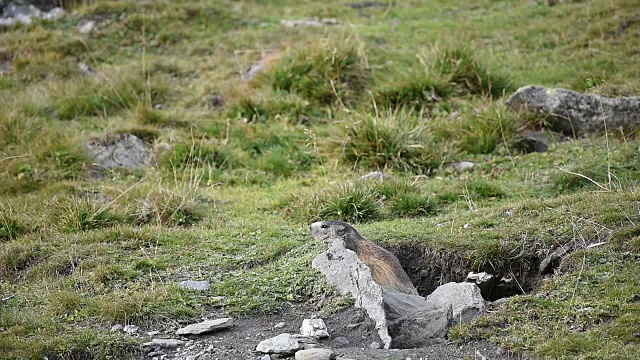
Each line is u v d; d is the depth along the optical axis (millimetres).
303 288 11195
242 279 11609
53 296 11133
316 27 27094
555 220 12695
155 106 22078
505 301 10477
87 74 24188
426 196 15414
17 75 24094
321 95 21547
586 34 24219
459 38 25500
